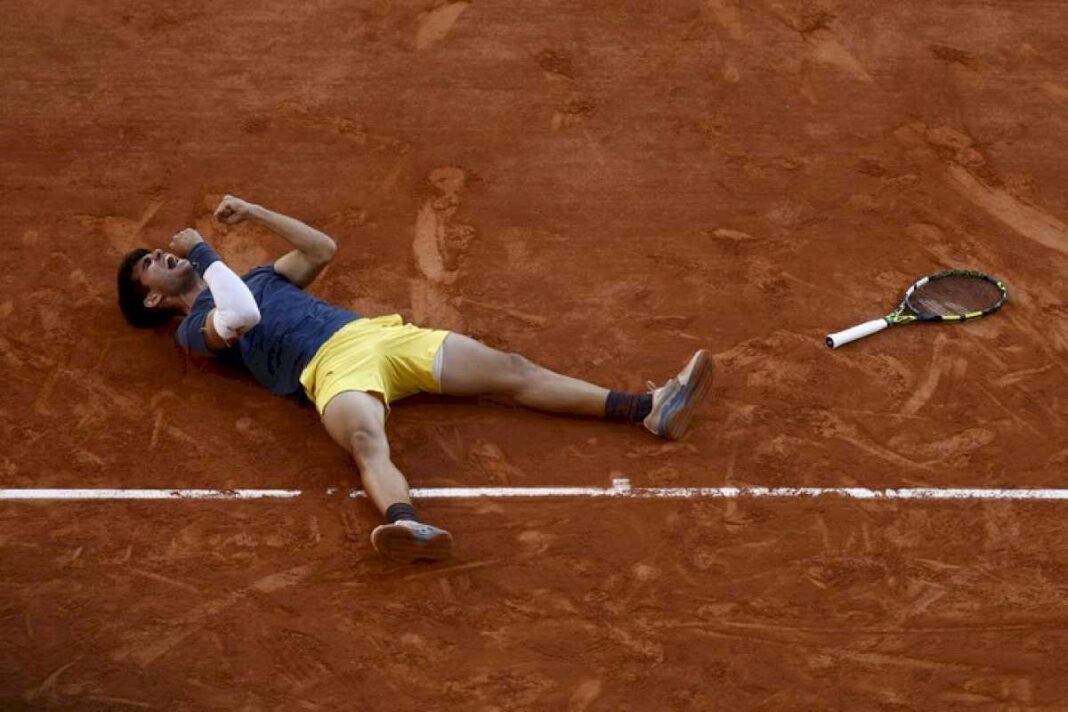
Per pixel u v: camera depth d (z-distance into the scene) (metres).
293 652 20.73
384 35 30.47
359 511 22.39
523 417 23.73
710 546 22.03
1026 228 27.38
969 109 29.55
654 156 28.38
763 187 27.86
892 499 22.73
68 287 25.59
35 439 23.31
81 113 28.72
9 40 30.06
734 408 23.97
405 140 28.45
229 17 30.69
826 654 20.86
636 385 24.38
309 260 24.31
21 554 21.83
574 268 26.28
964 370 24.70
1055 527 22.48
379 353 23.20
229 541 21.98
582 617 21.17
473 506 22.42
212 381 24.17
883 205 27.61
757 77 29.98
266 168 27.81
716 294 25.91
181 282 24.12
